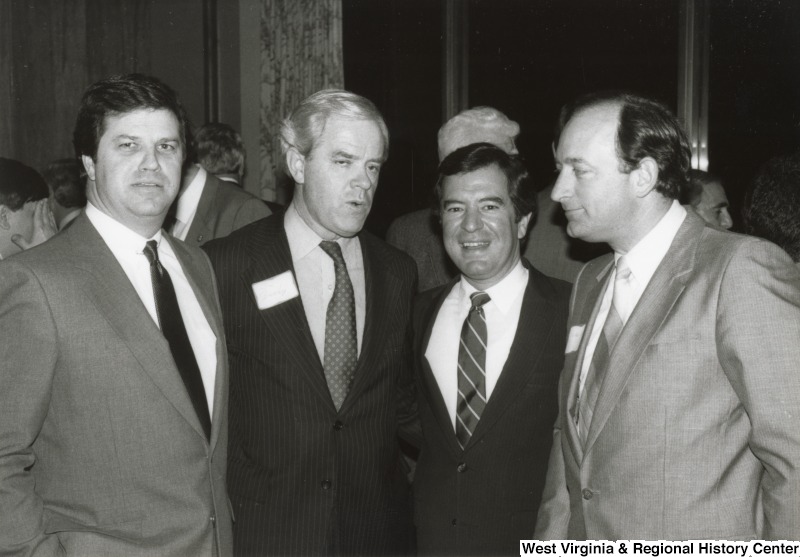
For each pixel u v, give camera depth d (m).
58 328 1.58
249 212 3.47
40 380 1.56
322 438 2.01
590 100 1.74
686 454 1.56
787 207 2.07
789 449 1.44
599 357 1.75
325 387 2.02
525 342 2.07
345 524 2.04
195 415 1.71
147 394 1.65
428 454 2.18
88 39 5.90
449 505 2.08
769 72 4.27
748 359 1.48
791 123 4.23
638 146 1.65
